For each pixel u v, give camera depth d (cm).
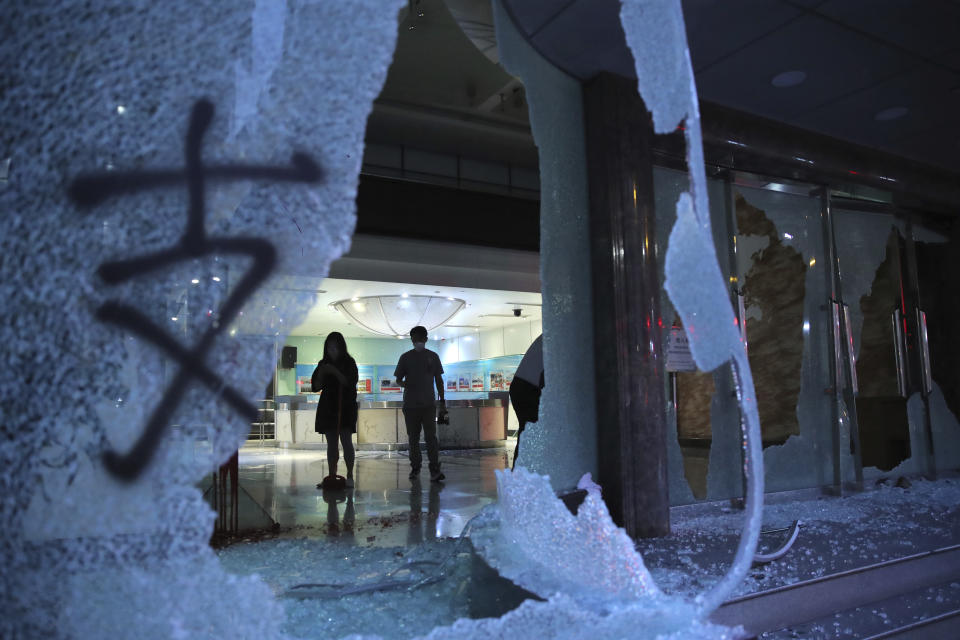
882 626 214
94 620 84
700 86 372
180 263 93
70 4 91
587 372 328
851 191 478
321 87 102
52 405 86
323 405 552
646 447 319
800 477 434
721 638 121
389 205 924
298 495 514
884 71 360
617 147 333
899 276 526
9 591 82
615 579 131
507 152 1016
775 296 446
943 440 546
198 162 96
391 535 337
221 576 89
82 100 91
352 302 1202
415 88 788
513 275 1093
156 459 89
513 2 278
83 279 88
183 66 96
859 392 496
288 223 99
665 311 371
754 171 425
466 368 1781
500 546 176
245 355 96
